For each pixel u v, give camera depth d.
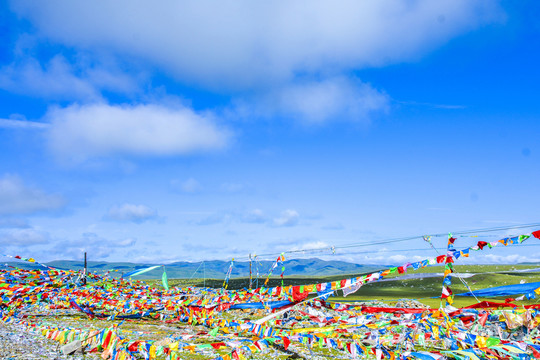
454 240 15.47
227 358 15.30
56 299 32.94
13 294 31.39
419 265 15.00
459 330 16.95
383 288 67.12
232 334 22.98
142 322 29.86
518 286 18.94
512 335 18.55
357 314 22.36
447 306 17.00
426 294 53.97
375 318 22.11
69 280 35.78
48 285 33.91
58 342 20.17
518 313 18.61
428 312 20.84
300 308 22.59
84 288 34.75
